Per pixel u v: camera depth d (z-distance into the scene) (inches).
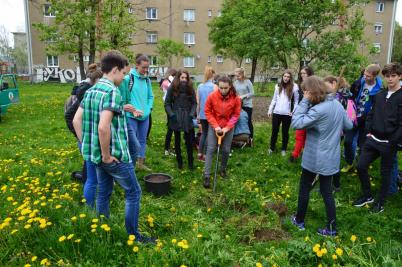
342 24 430.0
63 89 987.9
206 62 1600.6
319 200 201.0
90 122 132.2
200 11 1551.4
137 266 127.5
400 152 306.7
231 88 218.8
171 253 131.6
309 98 155.8
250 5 514.0
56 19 684.7
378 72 229.3
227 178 237.5
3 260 131.4
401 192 213.9
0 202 180.4
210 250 139.0
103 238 140.3
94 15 673.6
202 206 194.2
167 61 1360.7
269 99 713.0
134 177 138.9
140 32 1513.3
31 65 1386.6
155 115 510.9
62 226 143.3
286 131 289.4
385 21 1562.5
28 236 140.9
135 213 143.0
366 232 165.6
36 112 525.3
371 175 243.1
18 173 230.8
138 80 236.5
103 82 130.6
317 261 136.6
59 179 217.5
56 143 330.0
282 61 465.1
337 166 158.2
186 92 246.8
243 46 498.9
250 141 318.3
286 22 430.0
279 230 165.9
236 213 183.5
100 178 144.1
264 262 134.3
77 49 703.1
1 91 444.5
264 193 213.0
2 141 336.8
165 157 285.9
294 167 261.0
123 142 133.0
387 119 179.3
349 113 236.2
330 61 418.6
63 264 125.3
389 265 132.5
